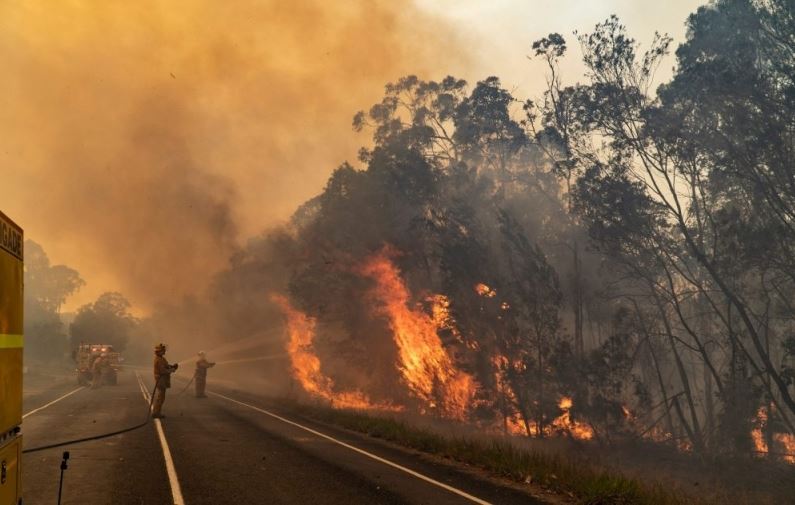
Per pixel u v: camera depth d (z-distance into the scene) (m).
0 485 5.63
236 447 15.47
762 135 24.56
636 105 28.47
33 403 27.55
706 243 29.61
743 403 26.70
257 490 10.69
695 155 26.83
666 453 27.66
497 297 32.66
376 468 13.62
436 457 16.06
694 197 28.69
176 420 21.05
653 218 28.45
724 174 26.66
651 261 30.27
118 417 21.72
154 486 10.66
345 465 13.72
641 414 30.14
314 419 24.59
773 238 25.11
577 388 29.25
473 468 14.62
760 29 25.62
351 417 23.52
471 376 36.00
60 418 21.28
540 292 31.19
